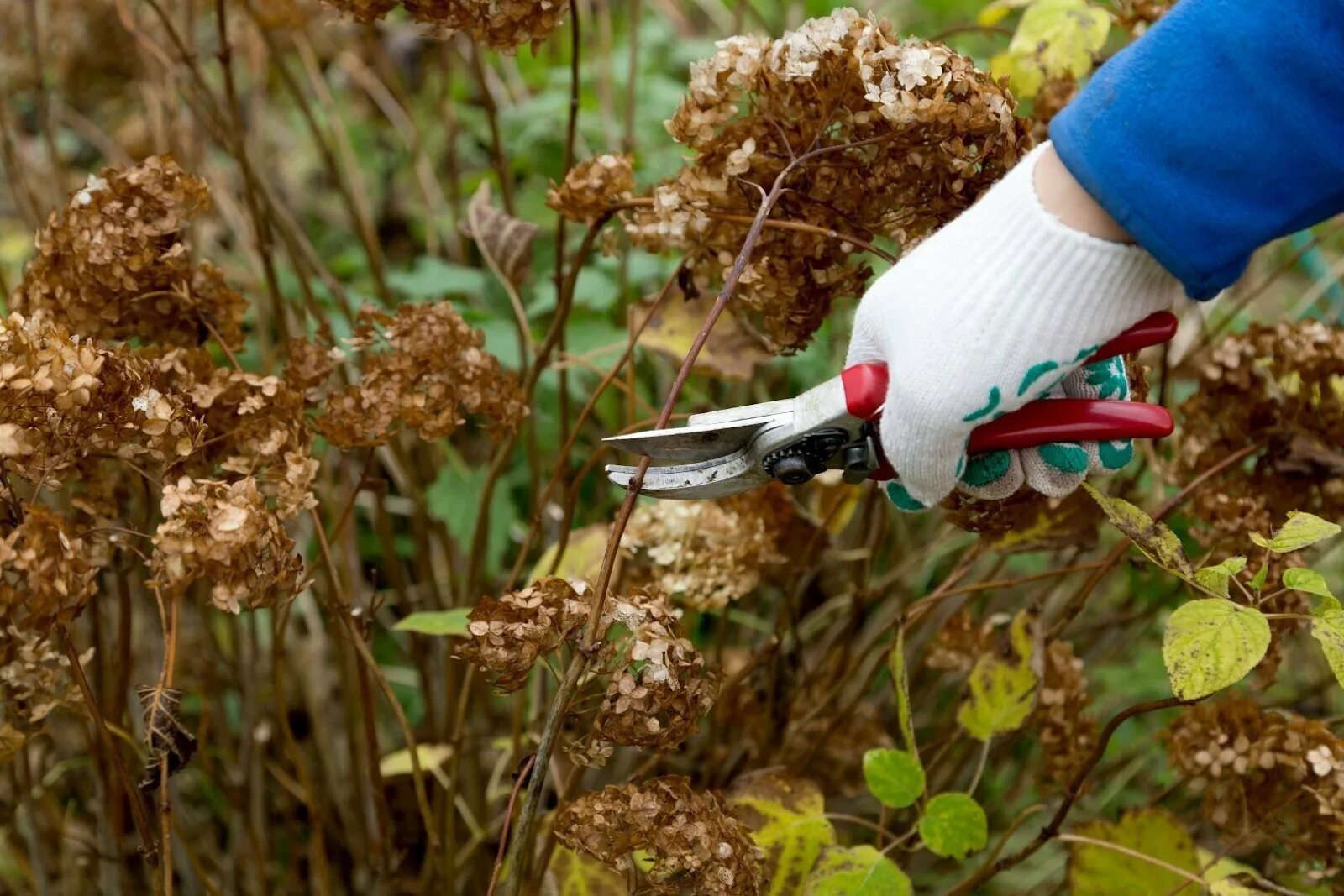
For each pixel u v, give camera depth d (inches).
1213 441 46.8
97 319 38.2
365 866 58.0
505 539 61.6
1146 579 61.2
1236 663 32.0
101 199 37.6
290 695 65.7
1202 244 29.7
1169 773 59.5
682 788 35.2
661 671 32.4
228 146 61.2
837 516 52.3
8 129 64.6
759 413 34.0
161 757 33.4
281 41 76.9
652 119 82.4
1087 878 44.9
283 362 62.7
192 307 39.8
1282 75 28.7
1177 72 29.4
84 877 58.0
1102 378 34.9
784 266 38.8
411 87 93.0
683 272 42.0
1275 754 40.3
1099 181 29.8
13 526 31.8
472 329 41.1
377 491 56.8
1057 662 45.6
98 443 32.9
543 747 33.5
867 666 62.5
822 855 40.3
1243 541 43.3
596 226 42.2
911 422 31.4
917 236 38.6
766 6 89.7
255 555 31.7
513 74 88.9
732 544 45.3
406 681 65.7
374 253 65.5
